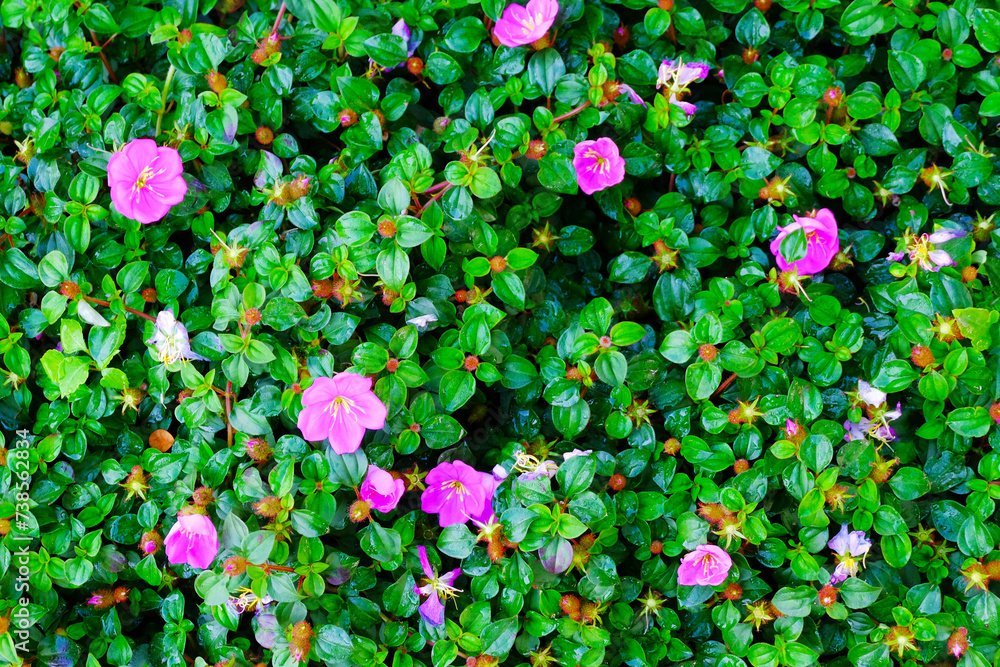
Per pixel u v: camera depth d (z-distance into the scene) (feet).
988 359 2.16
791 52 2.30
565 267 2.30
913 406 2.21
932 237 2.18
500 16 2.25
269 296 2.21
